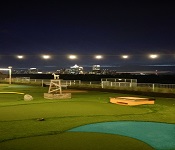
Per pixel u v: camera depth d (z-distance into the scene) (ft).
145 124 36.40
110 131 32.40
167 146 26.63
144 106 52.80
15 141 27.68
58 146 26.18
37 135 30.04
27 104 55.57
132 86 84.48
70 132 31.65
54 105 54.19
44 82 120.98
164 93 71.26
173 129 33.60
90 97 70.03
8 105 53.93
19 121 37.60
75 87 104.63
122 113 44.78
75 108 50.08
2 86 119.34
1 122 36.88
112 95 76.28
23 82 137.28
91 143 27.27
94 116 41.83
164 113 44.80
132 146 26.48
